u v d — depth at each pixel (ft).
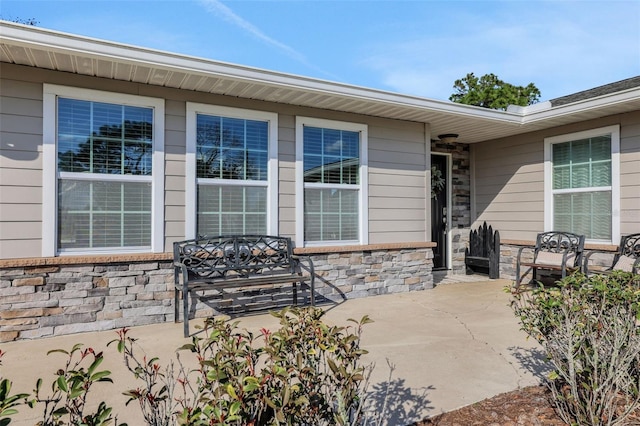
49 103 13.05
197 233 15.31
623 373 6.78
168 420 4.98
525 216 22.85
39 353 11.33
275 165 16.81
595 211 19.70
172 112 14.93
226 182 15.92
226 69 13.62
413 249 20.11
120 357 10.98
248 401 4.50
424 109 17.97
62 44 11.39
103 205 13.88
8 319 12.37
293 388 4.47
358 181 18.94
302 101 16.76
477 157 26.00
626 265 16.81
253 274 16.15
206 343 5.21
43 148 12.97
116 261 13.69
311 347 5.47
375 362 10.41
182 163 15.06
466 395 8.50
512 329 13.38
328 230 18.12
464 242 26.22
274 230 16.71
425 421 7.41
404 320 14.56
